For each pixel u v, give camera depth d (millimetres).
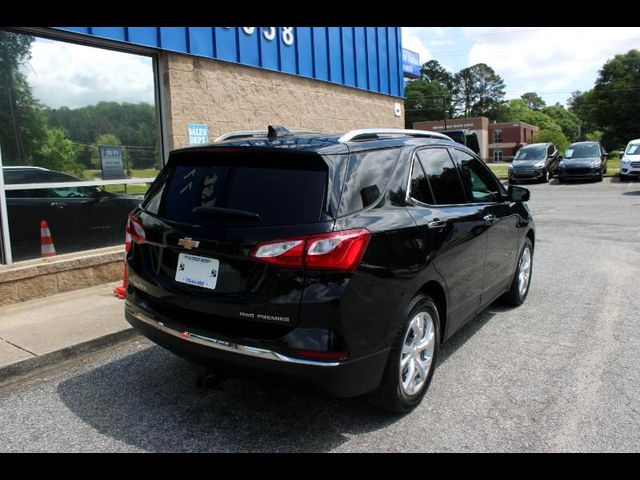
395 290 3148
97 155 6605
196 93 7535
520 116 112125
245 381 3980
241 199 3100
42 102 6031
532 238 6043
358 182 3168
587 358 4375
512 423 3371
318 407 3578
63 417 3459
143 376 4086
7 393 3812
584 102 61094
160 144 7309
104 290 6121
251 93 8422
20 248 5863
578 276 7176
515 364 4281
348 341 2879
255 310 2904
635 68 53844
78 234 6449
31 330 4703
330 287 2820
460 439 3195
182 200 3365
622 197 17375
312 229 2852
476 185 4680
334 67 10281
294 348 2818
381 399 3289
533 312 5637
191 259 3178
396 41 12430
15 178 5801
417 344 3480
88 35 6152
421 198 3711
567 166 23469
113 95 6727
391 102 12344
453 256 3836
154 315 3359
